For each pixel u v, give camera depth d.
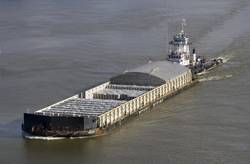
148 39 166.50
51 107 97.00
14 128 95.62
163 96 111.69
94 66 136.88
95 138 91.50
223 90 117.94
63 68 135.38
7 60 143.88
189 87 120.94
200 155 84.00
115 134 93.44
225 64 138.00
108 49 154.62
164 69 118.56
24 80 125.75
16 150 87.44
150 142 89.69
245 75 128.75
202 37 166.75
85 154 85.81
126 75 112.88
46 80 125.56
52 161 83.75
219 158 82.75
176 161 82.19
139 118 101.69
